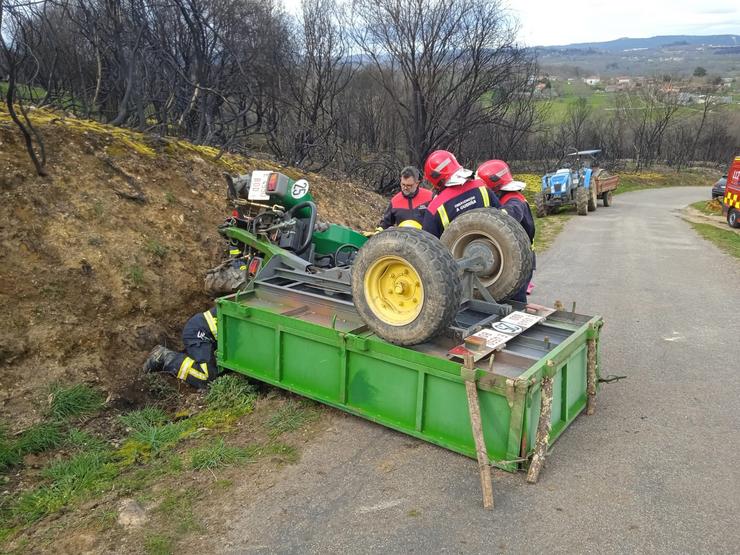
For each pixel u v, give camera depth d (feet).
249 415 15.67
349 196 42.22
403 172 20.12
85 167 22.16
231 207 25.89
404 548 10.78
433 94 59.47
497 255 16.12
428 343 14.32
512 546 10.85
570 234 53.93
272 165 37.91
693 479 13.00
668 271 35.35
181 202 24.16
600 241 48.78
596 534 11.18
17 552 10.57
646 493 12.46
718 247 45.01
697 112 202.08
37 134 20.25
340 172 52.06
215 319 17.66
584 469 13.34
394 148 71.20
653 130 169.99
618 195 113.29
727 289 30.58
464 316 15.96
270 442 14.33
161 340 18.47
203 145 34.71
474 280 15.40
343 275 16.24
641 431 15.11
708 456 13.96
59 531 11.12
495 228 15.81
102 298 18.08
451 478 12.88
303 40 57.06
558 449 14.20
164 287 19.94
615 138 161.07
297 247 18.84
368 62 61.93
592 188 77.71
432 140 59.77
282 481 12.75
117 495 12.22
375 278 13.74
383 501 12.10
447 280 12.58
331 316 15.94
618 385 17.99
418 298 13.20
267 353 16.12
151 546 10.74
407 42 57.57
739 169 58.34
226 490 12.43
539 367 12.44
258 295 17.35
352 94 71.20
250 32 47.32
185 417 15.76
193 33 38.91
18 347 15.53
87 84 40.50
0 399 14.49
